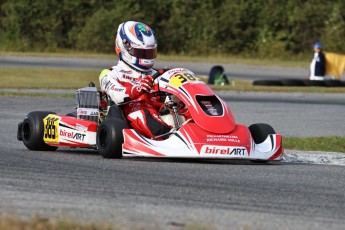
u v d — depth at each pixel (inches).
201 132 1043.3
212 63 4485.7
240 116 1959.9
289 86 3132.4
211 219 676.1
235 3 5191.9
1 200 729.6
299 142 1369.3
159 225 640.4
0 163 1012.5
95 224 611.5
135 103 1141.1
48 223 602.2
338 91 2947.8
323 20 5098.4
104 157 1092.5
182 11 5177.2
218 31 5137.8
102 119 1190.9
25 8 5182.1
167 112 1115.9
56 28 5201.8
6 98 2306.8
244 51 5172.2
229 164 1072.2
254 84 3171.8
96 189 810.8
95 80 3326.8
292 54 5118.1
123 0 5196.9
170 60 4544.8
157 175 925.8
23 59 4394.7
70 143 1163.9
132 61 1159.6
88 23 5142.7
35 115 1211.9
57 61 4330.7
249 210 725.3
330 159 1169.4
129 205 725.9
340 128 1723.7
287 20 5177.2
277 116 1977.1
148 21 5128.0
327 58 3698.3
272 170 1011.3
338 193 838.5
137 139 1051.9
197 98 1080.8
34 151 1200.2
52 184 836.6
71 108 2064.5
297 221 684.1
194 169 993.5
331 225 674.2
